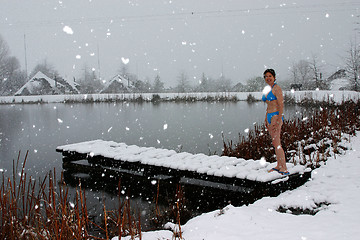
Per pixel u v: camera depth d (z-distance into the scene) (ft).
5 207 9.12
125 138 38.81
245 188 18.16
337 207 12.74
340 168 19.36
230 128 43.78
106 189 18.94
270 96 16.26
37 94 162.71
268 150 24.79
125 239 10.34
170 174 18.75
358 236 9.45
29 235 8.66
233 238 9.79
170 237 10.54
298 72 140.97
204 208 15.58
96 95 129.08
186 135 39.27
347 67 100.58
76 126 50.88
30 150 32.09
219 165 18.19
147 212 14.97
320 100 73.05
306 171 17.51
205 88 187.32
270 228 10.52
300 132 29.60
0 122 57.98
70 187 19.40
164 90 189.57
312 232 9.95
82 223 9.18
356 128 33.63
